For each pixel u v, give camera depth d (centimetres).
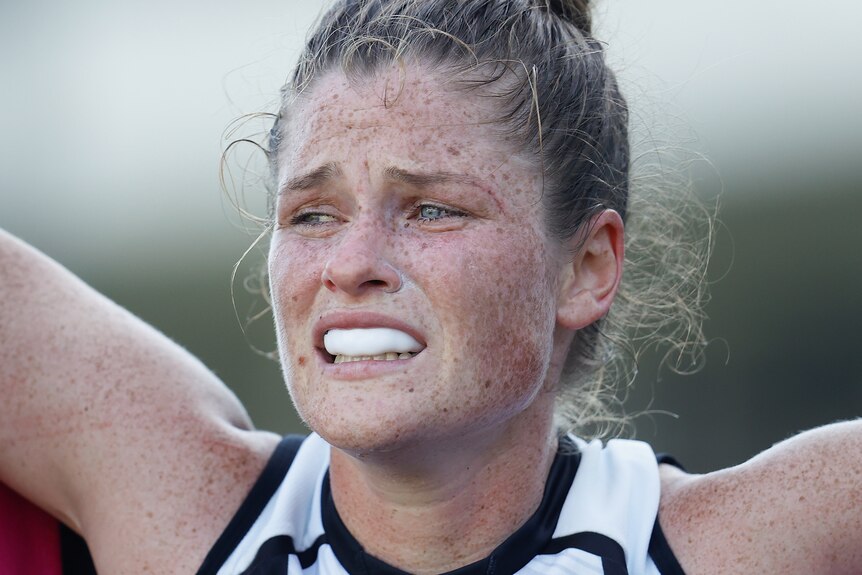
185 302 2027
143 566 705
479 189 625
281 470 732
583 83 695
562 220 668
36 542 785
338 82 648
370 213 616
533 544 663
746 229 1719
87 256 2272
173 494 722
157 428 745
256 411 1781
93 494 738
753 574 651
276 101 757
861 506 654
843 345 1599
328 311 607
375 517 664
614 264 702
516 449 661
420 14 657
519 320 629
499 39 658
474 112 636
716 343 1617
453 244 612
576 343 733
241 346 1861
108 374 761
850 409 1569
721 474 696
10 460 760
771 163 1775
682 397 1563
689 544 668
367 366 599
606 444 745
